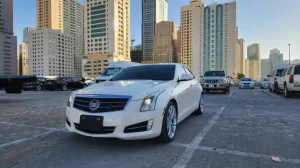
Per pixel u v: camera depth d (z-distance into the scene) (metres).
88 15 98.69
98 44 96.12
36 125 5.79
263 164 3.31
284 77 13.55
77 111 3.88
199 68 106.25
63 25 128.00
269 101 11.05
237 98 12.55
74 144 4.19
